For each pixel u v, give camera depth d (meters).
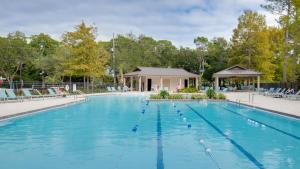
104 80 65.00
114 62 61.12
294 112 18.28
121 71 60.03
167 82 58.28
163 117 17.92
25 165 7.48
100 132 12.41
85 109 22.53
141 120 16.44
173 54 76.88
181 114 19.61
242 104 25.48
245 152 9.05
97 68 48.94
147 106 25.58
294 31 37.78
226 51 73.25
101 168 7.23
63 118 17.08
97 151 8.99
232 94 43.41
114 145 9.88
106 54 52.88
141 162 7.82
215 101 30.92
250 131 13.12
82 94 42.00
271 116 18.69
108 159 8.08
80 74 48.19
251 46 62.88
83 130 12.91
